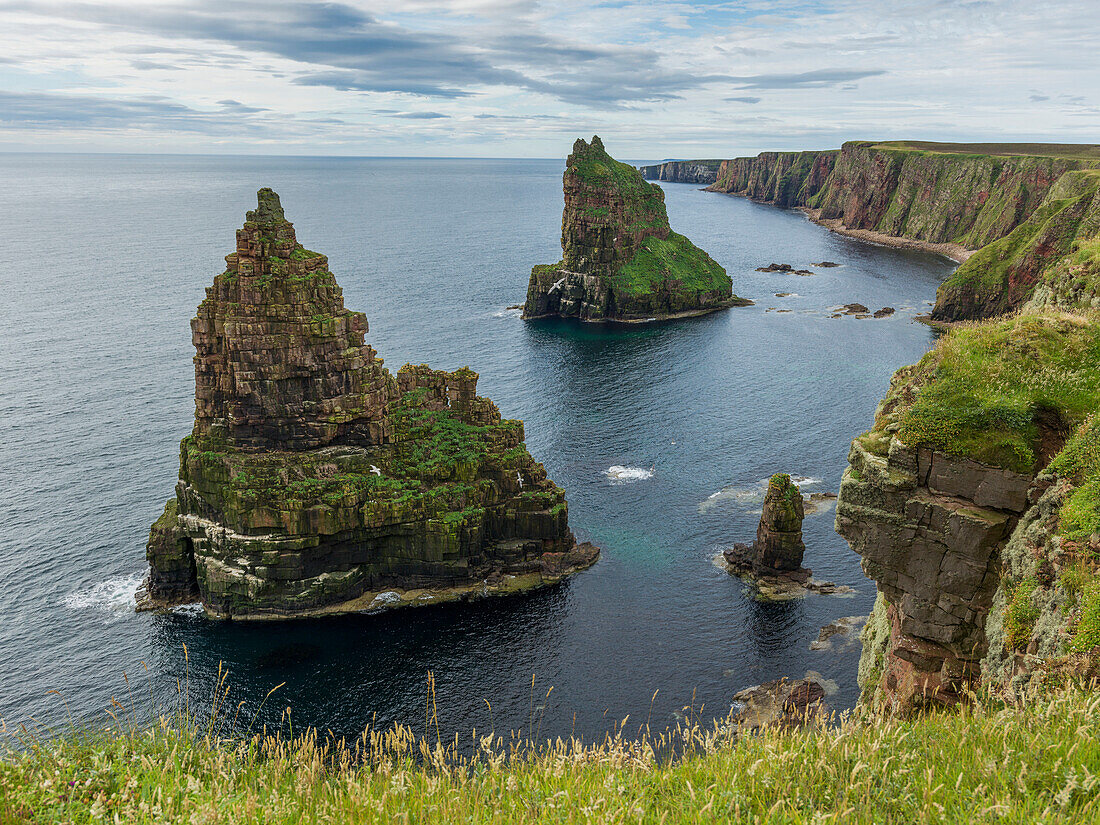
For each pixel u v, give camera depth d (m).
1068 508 26.05
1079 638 20.66
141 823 11.00
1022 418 31.23
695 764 13.78
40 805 11.48
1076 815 10.59
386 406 89.88
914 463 32.75
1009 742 13.27
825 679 66.94
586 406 140.62
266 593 80.31
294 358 82.75
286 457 83.19
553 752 14.08
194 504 83.31
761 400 143.25
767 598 80.12
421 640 75.94
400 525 84.19
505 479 89.88
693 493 105.44
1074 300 45.31
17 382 140.88
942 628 32.28
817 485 106.19
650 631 75.75
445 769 13.14
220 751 13.93
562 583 85.25
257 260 82.06
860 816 11.39
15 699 65.56
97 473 105.12
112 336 173.88
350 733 62.78
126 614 78.81
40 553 87.19
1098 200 157.38
